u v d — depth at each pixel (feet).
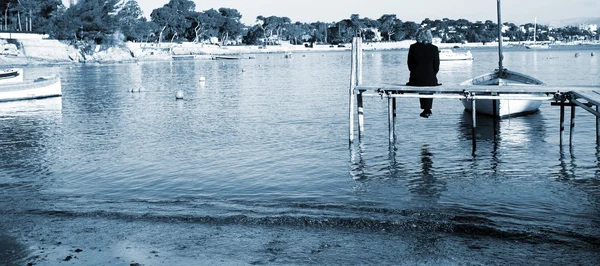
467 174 56.18
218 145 75.51
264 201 47.93
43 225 42.16
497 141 73.56
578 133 77.25
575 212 42.45
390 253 35.12
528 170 57.26
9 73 144.87
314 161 64.08
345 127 88.48
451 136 78.28
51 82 152.25
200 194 51.01
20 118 111.34
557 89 63.16
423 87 64.03
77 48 499.92
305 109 114.01
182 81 224.94
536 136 76.48
